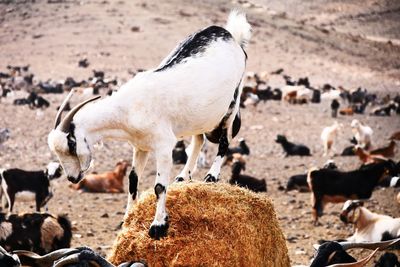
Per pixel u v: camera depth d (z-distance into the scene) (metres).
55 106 40.25
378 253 12.89
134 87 8.48
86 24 70.31
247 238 8.76
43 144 28.17
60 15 73.50
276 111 40.78
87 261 7.95
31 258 8.92
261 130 33.84
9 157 25.25
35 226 12.18
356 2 88.69
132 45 63.91
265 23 79.19
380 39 78.62
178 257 8.36
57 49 62.16
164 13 76.88
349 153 27.23
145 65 57.78
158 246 8.38
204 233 8.55
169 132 8.53
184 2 84.69
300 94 44.91
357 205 14.45
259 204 9.17
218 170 9.75
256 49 68.56
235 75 9.23
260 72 60.69
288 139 31.41
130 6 79.06
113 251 8.60
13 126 32.59
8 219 12.20
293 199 18.98
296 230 16.03
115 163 24.48
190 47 8.95
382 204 18.34
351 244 9.73
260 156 26.78
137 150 8.95
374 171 17.34
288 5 89.50
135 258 8.41
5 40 64.69
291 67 63.56
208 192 8.91
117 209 17.83
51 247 12.22
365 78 61.72
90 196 19.47
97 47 62.88
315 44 73.38
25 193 17.11
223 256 8.50
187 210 8.66
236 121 9.83
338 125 29.69
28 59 59.06
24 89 46.78
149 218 8.63
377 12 85.38
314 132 33.88
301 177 19.95
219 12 80.94
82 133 8.25
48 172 17.31
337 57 69.31
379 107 43.75
